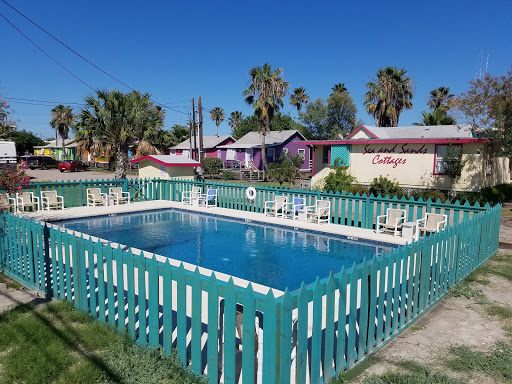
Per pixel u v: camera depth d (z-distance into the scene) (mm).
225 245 10547
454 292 6254
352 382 3746
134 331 4367
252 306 3152
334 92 54312
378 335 4414
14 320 4906
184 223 13422
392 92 38500
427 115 34406
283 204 12992
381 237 10094
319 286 3467
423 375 3814
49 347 4148
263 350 3135
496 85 17859
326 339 3617
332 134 51938
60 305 5324
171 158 18797
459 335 4812
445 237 6043
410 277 5004
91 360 3912
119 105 21250
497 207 8773
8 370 3746
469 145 19188
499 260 8438
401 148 21516
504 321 5230
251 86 35688
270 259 9242
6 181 8367
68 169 42219
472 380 3777
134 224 13227
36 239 5996
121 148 21859
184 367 3791
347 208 11820
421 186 20938
